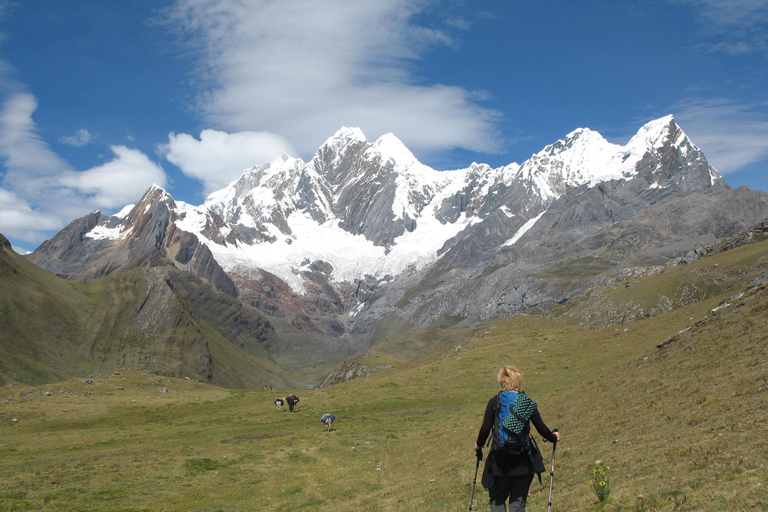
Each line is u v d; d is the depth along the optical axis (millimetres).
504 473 12836
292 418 63188
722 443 19984
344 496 29641
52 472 38938
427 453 37062
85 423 68062
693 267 171500
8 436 60094
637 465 21422
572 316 174125
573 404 42219
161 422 67562
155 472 38969
